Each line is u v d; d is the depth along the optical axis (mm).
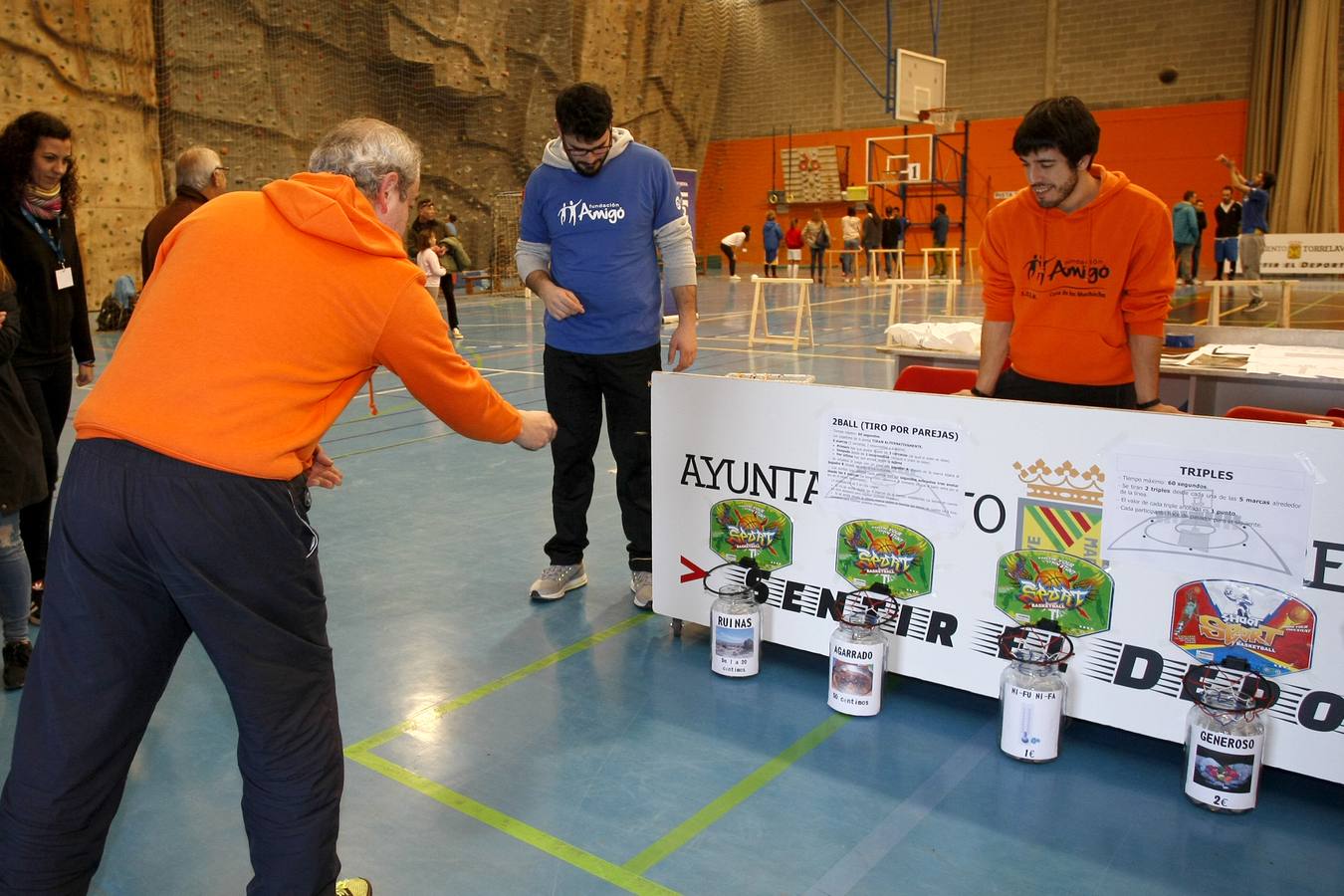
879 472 2730
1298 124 19062
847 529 2820
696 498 3100
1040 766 2463
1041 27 21688
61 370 3266
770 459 2930
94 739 1525
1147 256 2809
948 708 2783
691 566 3152
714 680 2957
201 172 3926
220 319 1521
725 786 2369
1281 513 2207
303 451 1616
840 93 24062
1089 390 3000
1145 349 2881
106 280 13820
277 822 1621
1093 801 2305
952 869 2043
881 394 2686
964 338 4500
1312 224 19281
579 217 3244
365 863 2078
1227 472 2252
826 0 23828
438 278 11125
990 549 2592
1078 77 21500
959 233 23328
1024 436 2490
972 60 22578
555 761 2492
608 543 4227
